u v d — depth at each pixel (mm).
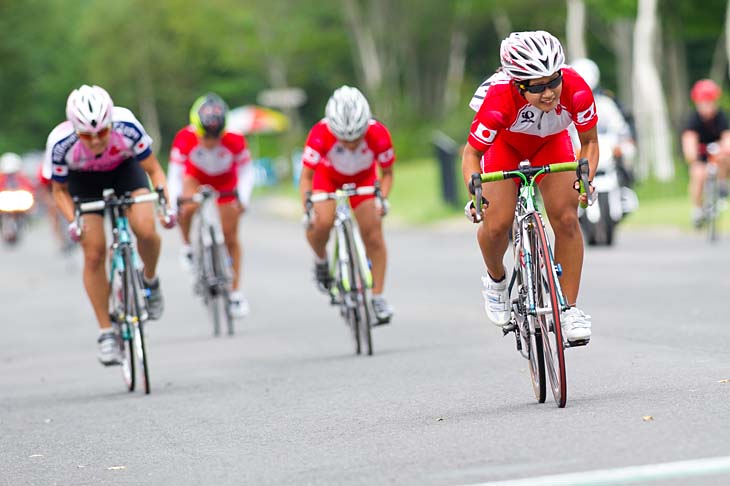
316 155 36656
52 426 27078
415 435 21969
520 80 23047
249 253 82500
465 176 24266
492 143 24438
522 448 19828
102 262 31781
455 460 19516
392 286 54000
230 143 45469
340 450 21344
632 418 21312
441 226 94500
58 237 78562
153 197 31016
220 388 30812
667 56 145250
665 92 149250
